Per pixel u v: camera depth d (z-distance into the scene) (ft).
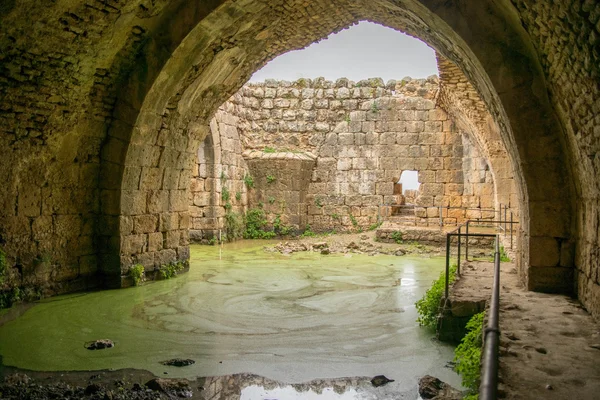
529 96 19.16
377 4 25.35
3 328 20.92
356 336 20.24
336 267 36.47
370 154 54.39
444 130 52.49
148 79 25.82
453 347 18.81
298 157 53.62
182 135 31.63
